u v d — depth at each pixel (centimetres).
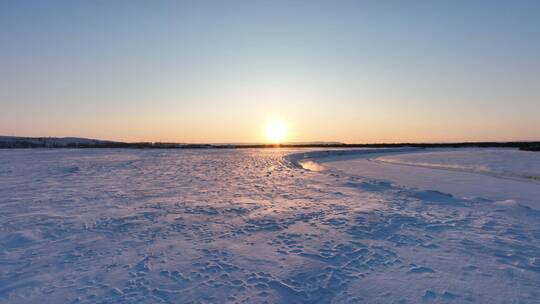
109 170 1933
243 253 524
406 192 1062
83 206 870
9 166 2166
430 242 573
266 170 1980
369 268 464
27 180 1427
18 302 373
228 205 885
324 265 475
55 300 376
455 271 450
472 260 489
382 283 418
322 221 716
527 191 1279
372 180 1430
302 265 475
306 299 381
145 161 2809
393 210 817
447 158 3847
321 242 576
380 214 774
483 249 535
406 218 735
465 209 830
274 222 711
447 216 757
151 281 423
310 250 537
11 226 667
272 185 1294
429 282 418
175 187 1233
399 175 1956
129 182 1377
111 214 777
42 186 1241
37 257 505
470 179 1720
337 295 389
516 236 603
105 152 5062
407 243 569
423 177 1831
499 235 611
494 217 746
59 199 969
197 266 471
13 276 439
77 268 464
